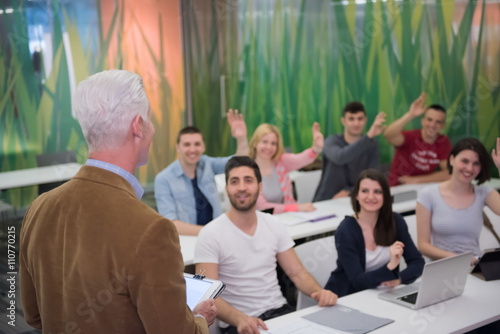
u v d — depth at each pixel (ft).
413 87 15.57
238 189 7.39
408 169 13.69
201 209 10.87
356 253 7.59
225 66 17.81
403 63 15.62
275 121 17.72
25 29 15.87
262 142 11.24
